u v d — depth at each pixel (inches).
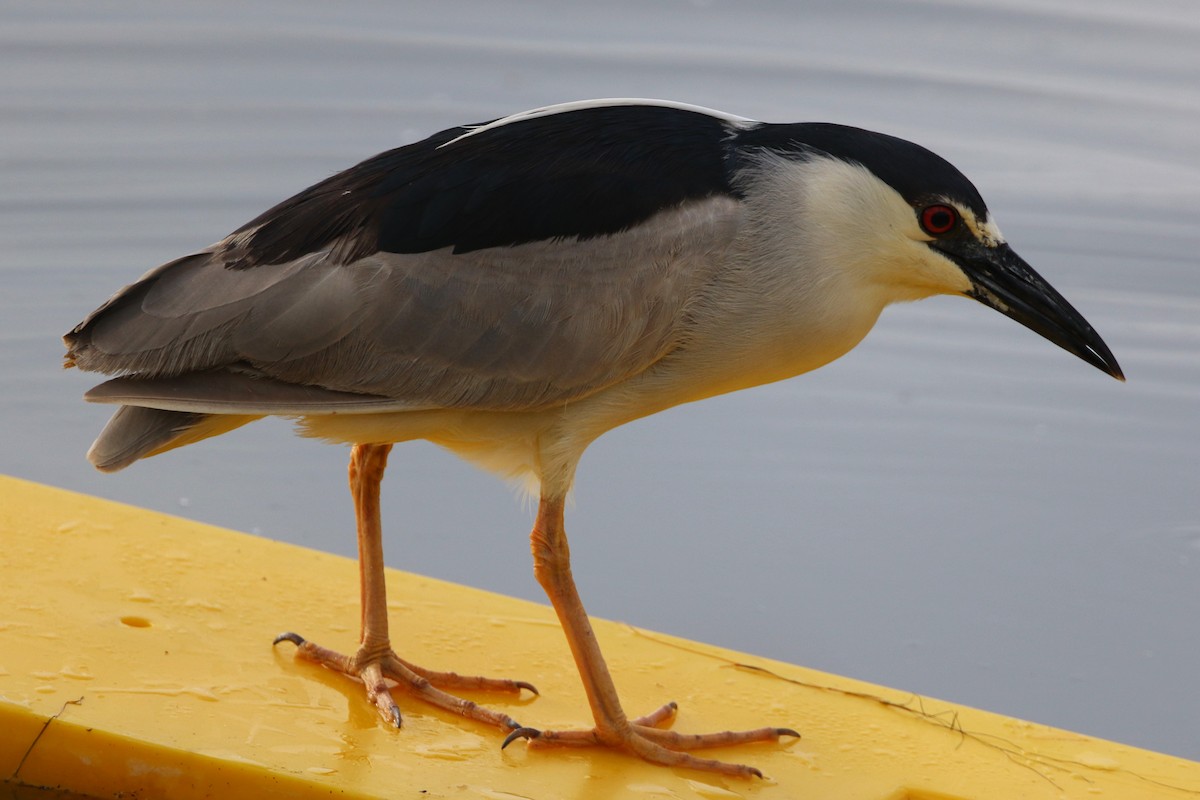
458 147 329.1
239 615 350.6
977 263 336.5
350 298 316.5
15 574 348.5
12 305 559.8
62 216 606.2
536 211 320.8
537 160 325.1
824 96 690.2
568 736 317.7
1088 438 534.0
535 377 321.7
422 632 361.4
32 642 323.0
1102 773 327.9
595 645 319.3
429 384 321.7
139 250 590.9
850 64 706.8
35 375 527.5
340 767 299.4
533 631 368.2
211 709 311.4
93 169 629.0
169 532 379.9
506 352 320.2
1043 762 331.3
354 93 676.1
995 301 338.0
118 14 714.8
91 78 680.4
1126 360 569.9
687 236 321.1
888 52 717.3
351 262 318.3
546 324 319.6
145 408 318.3
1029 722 355.9
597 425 332.2
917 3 727.7
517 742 318.3
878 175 328.5
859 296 336.5
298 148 642.8
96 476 487.2
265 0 729.6
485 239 319.6
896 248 332.8
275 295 315.3
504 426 330.3
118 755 295.3
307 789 292.7
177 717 305.6
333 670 335.9
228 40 701.3
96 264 582.9
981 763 328.8
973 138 665.0
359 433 329.7
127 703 307.1
